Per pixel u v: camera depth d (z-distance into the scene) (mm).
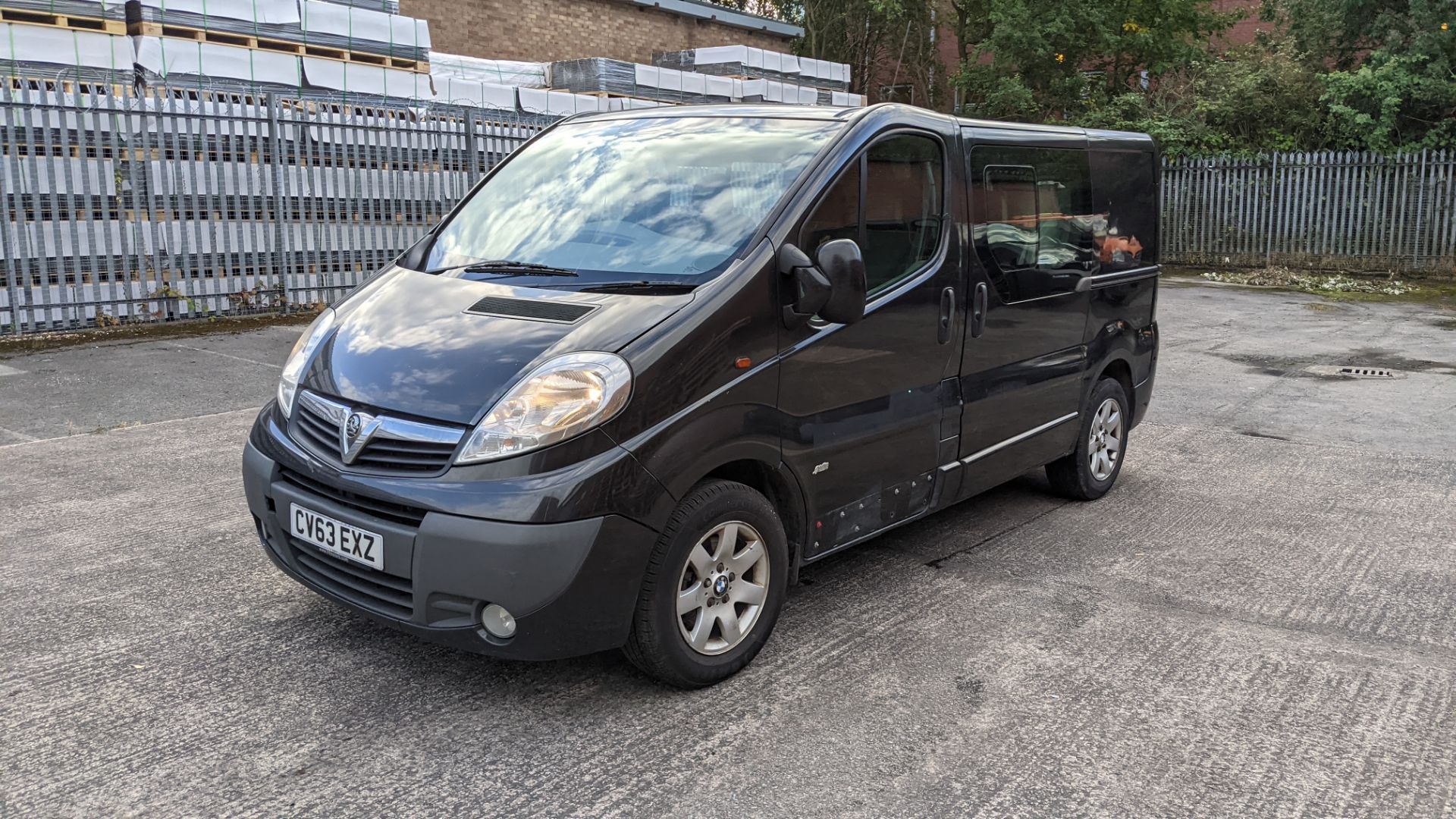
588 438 2975
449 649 3650
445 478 2965
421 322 3432
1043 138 4961
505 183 4309
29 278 9328
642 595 3143
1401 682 3574
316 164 11305
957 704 3363
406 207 12180
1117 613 4125
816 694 3408
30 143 9164
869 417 3854
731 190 3742
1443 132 18484
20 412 6871
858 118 3943
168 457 5945
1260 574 4594
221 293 10719
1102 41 22797
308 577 3346
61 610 3885
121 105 9797
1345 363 10141
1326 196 18109
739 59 17297
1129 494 5824
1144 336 5910
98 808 2699
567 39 20594
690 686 3377
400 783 2846
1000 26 23062
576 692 3375
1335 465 6465
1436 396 8570
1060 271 5012
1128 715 3312
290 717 3176
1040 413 4996
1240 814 2789
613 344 3109
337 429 3189
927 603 4191
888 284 3928
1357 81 18844
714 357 3238
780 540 3535
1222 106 20500
